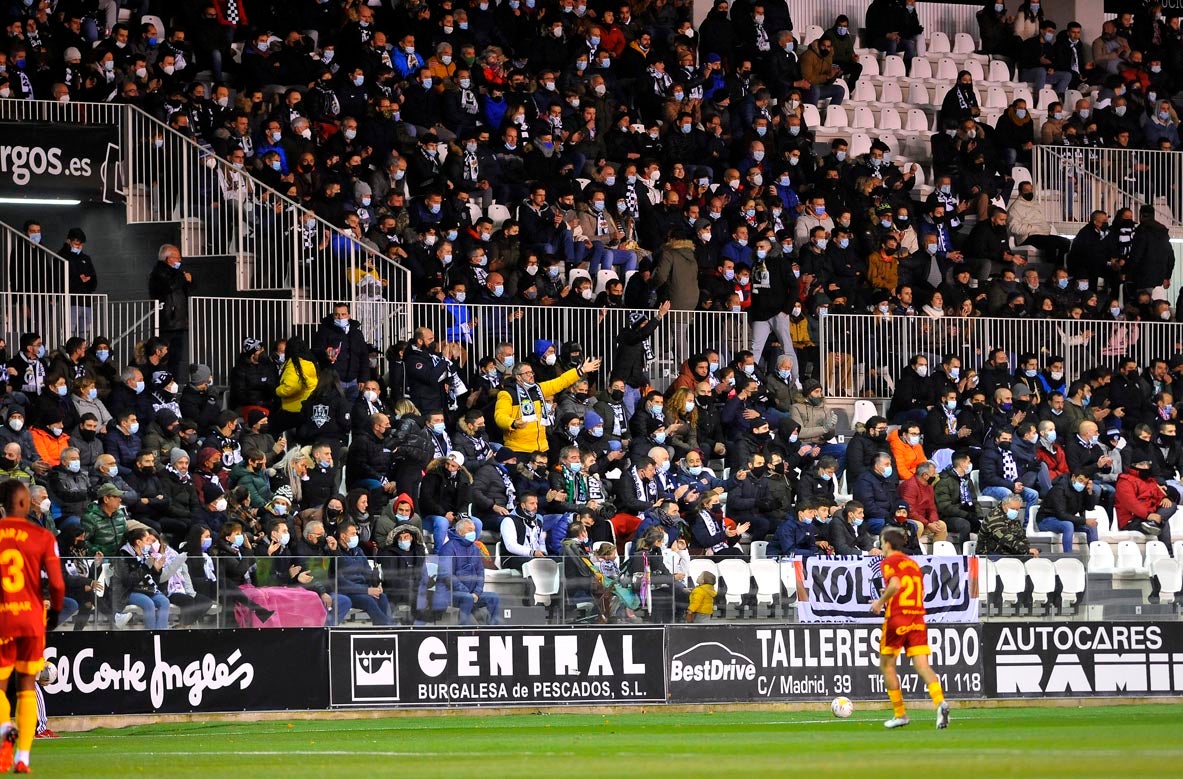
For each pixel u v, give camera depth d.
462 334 77.94
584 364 74.06
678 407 76.12
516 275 81.50
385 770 35.31
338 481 69.06
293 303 76.50
